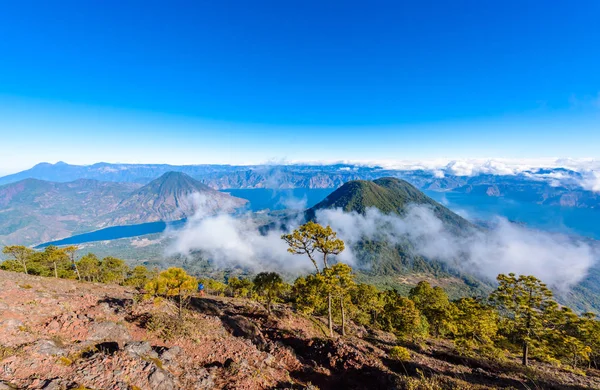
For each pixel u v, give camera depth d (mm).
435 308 50781
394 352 22500
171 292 19703
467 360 26500
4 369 9289
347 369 18609
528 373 22188
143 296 22719
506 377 20562
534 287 28828
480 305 36344
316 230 30562
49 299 17922
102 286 35406
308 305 35594
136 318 18344
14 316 14188
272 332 27031
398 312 42594
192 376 12320
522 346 30844
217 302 38312
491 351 28906
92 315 16703
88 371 10062
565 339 29594
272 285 35312
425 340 38469
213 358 15391
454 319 39688
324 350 21500
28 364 9836
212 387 12078
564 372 26766
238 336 22156
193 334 17359
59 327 13930
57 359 10555
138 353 12500
